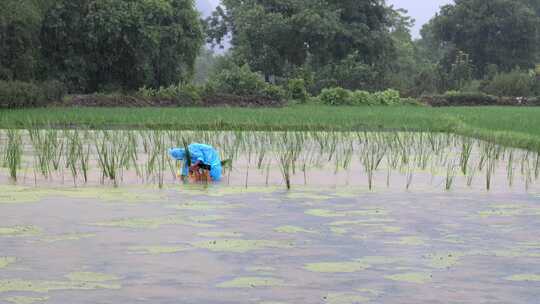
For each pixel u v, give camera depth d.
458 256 8.84
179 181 14.54
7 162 16.86
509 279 7.94
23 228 9.99
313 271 8.12
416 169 17.02
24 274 7.88
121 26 48.41
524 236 9.98
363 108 43.69
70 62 49.03
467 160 17.66
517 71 59.69
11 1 42.75
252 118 30.83
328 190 13.78
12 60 45.12
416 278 7.92
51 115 31.14
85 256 8.61
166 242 9.31
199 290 7.43
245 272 8.06
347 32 63.91
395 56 69.06
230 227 10.27
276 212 11.42
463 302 7.18
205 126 27.47
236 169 16.44
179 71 52.09
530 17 73.69
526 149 22.06
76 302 7.02
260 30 62.44
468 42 74.44
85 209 11.41
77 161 17.28
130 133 22.73
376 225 10.55
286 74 62.16
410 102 50.19
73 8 48.47
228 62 63.88
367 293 7.40
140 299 7.13
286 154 18.27
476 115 36.59
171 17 50.28
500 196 13.38
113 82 51.19
